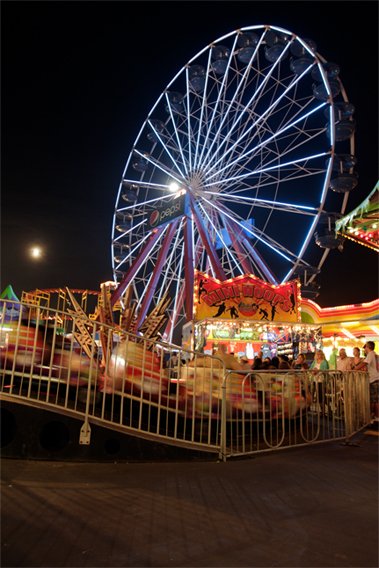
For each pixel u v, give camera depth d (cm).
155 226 2134
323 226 1820
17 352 476
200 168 2148
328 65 1839
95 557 241
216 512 316
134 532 276
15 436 446
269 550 255
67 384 463
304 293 1903
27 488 353
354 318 1762
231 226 2155
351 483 397
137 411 511
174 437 490
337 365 912
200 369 552
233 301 1372
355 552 254
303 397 700
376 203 802
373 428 741
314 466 464
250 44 2020
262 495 358
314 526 293
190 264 1930
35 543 254
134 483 385
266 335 1483
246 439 578
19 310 478
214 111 2133
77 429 461
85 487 366
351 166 1817
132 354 516
